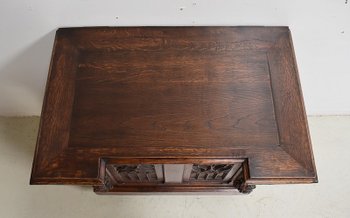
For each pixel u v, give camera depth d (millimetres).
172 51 893
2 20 888
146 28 920
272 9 862
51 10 856
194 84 859
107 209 1404
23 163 1466
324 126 1548
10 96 1346
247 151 791
